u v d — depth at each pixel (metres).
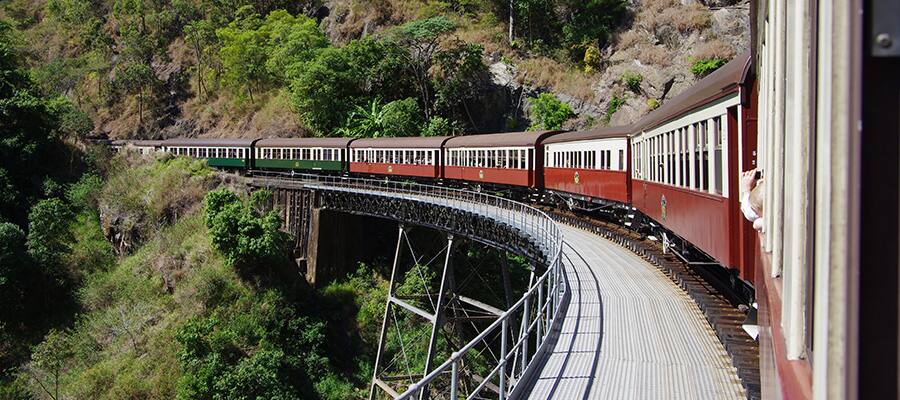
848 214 1.50
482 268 34.81
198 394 25.70
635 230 21.86
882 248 1.47
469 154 35.41
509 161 32.16
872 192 1.47
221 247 32.25
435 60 55.41
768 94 4.14
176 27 77.19
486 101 55.16
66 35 80.94
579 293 14.18
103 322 31.67
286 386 26.66
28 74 50.66
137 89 71.44
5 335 31.66
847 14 1.49
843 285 1.52
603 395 8.30
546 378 9.05
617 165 22.20
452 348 27.77
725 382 8.59
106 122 70.81
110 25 81.19
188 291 31.44
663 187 15.40
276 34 65.81
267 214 34.38
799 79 2.34
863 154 1.47
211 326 29.05
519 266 35.91
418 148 37.91
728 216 9.41
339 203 35.72
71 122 45.28
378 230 39.31
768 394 3.61
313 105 55.31
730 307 11.45
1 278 31.88
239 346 28.58
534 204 32.69
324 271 35.78
